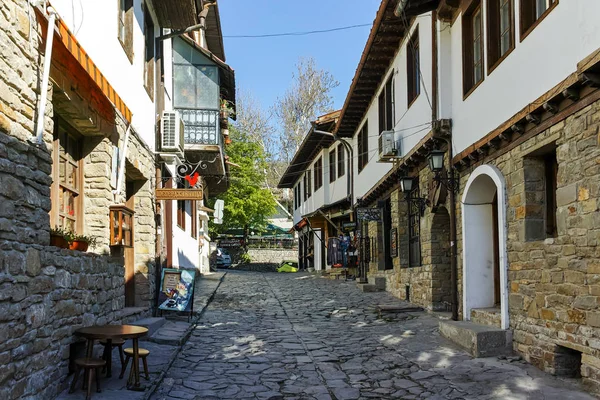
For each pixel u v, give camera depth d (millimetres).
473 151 8539
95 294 6023
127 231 7461
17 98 4172
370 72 14719
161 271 10445
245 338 9094
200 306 12156
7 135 3982
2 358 3832
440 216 11070
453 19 9781
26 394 4258
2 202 3879
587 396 5516
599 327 5395
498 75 7777
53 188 6059
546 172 7090
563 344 6109
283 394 6020
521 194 7148
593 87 5449
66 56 5105
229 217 30703
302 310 12477
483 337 7379
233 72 14867
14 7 4117
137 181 9867
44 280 4586
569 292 5969
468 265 9023
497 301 8977
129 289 9539
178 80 13383
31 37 4438
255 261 36219
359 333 9633
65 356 5137
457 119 9477
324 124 20750
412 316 10930
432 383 6352
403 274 13391
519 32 7133
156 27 11188
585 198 5637
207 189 24578
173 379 6418
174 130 10586
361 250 17609
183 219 15844
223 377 6645
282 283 18469
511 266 7457
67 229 6633
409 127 12086
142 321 8688
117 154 7773
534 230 7031
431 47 10430
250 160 30953
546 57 6387
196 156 14438
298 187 32031
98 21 7023
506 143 7621
